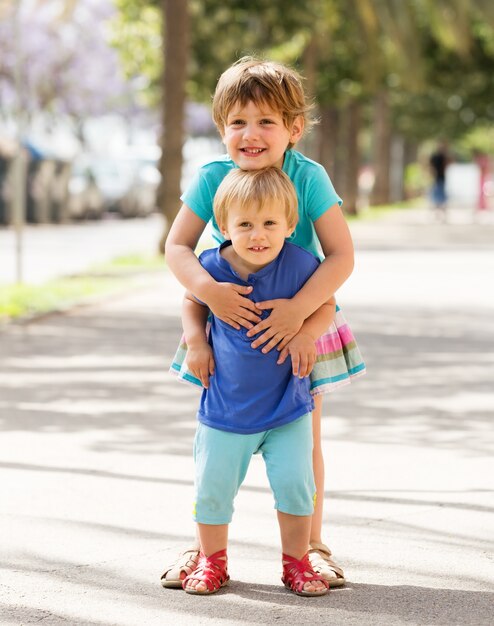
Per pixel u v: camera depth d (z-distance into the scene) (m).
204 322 5.46
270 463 5.34
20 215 18.55
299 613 5.10
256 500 7.01
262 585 5.49
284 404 5.26
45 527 6.45
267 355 5.25
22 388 10.82
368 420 9.48
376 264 24.44
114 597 5.32
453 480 7.52
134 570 5.71
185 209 5.56
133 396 10.50
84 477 7.58
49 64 54.69
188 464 7.97
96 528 6.43
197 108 73.88
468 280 21.11
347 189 46.81
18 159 18.45
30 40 53.34
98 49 56.34
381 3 29.17
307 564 5.41
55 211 40.16
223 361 5.31
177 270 5.39
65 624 4.97
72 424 9.27
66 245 30.36
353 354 5.64
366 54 30.62
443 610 5.14
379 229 38.53
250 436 5.29
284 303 5.23
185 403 10.21
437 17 29.03
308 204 5.46
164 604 5.22
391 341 13.91
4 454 8.23
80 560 5.87
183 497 7.11
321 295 5.29
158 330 14.67
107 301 17.67
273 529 6.41
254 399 5.27
